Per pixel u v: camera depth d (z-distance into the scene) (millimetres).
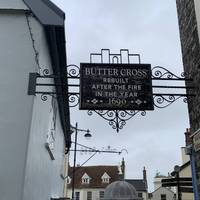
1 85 4855
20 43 5152
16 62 5012
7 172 4398
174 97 4738
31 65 4996
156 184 32156
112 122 4625
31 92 4746
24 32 5246
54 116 7672
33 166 5035
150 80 4797
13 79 4898
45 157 6387
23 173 4398
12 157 4469
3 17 5340
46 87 5980
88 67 4812
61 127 9656
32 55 5066
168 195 30312
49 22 5281
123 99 4688
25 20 5328
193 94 4695
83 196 34938
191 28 4891
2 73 4934
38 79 5262
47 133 6457
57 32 5543
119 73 4812
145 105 4668
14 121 4652
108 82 4754
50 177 7520
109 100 4664
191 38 4887
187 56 5086
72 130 13430
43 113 5789
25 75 4934
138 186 36062
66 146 12117
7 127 4617
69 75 4805
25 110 4707
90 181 35781
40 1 5430
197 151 4609
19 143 4535
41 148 5789
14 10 5340
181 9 5508
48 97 6238
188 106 5012
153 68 4852
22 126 4625
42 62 5430
